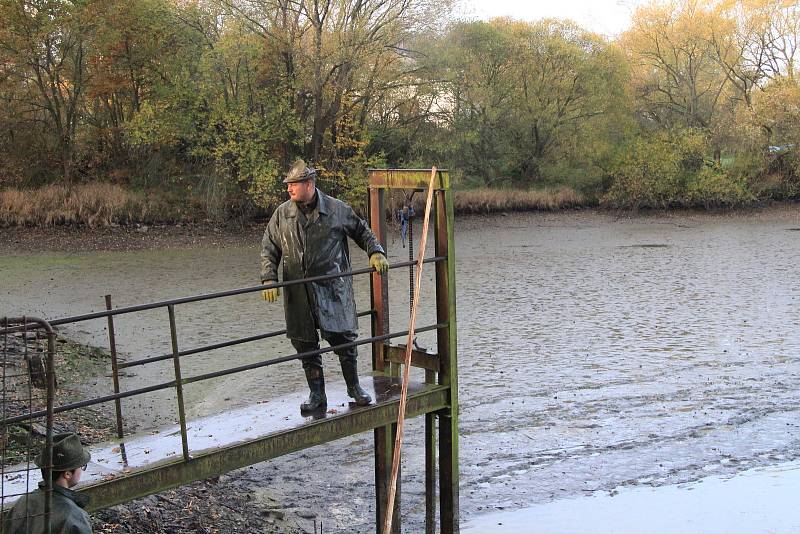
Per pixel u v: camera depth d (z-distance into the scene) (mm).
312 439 6715
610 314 21062
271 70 40938
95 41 38750
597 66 52156
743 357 16531
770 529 8750
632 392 13984
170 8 39844
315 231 6766
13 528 4961
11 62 38094
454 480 7918
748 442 11617
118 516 7719
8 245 32875
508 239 39250
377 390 7672
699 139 50219
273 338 17422
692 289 25000
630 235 40531
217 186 39531
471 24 51156
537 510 9258
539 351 17000
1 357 12148
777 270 28797
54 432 9852
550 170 52312
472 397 13641
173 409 12312
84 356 14906
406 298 23172
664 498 9609
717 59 53500
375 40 40562
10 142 39531
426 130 47156
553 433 11859
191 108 39500
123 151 42094
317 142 40969
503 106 51375
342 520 8672
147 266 29375
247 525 8242
